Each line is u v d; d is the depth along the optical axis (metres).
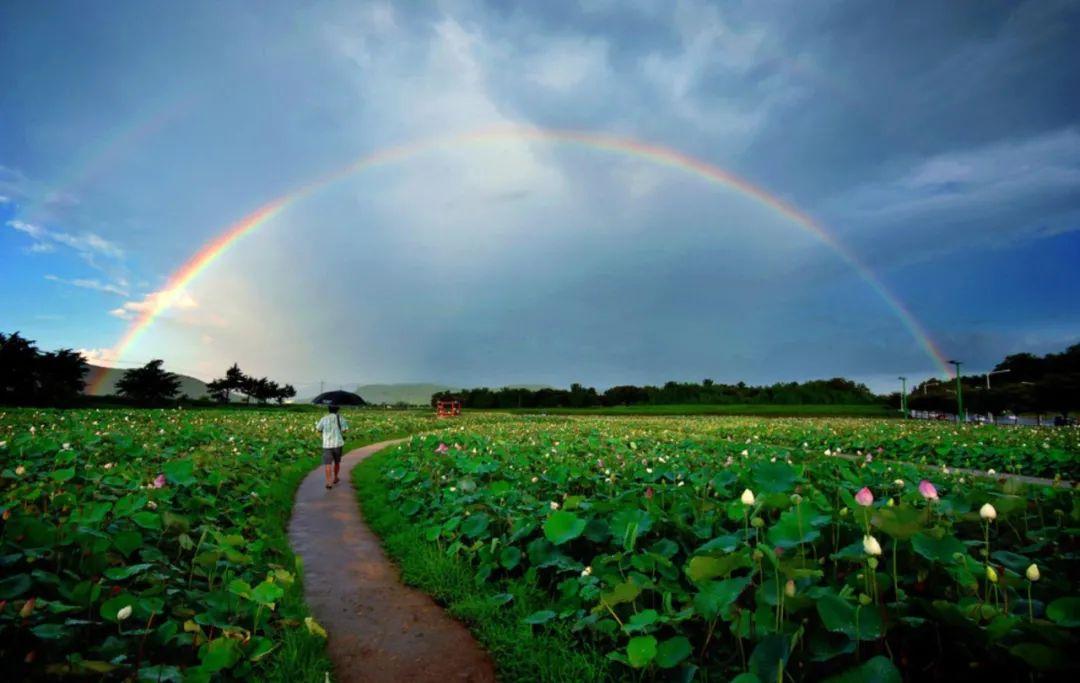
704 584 3.91
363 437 27.31
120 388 67.88
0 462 8.98
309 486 13.12
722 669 3.81
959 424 37.41
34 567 4.48
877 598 3.69
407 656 4.75
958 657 3.49
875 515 3.93
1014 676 3.21
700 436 23.36
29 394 50.00
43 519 5.44
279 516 9.44
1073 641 2.95
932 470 11.12
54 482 7.21
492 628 5.07
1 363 48.62
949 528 5.09
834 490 7.50
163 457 11.78
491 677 4.42
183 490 7.92
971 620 3.32
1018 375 94.69
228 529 7.22
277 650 4.47
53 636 3.47
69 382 58.69
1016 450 16.17
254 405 80.12
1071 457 14.24
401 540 7.98
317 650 4.63
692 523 6.06
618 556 4.86
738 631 3.73
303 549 7.94
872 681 2.80
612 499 6.80
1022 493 6.89
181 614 4.29
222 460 10.82
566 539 5.36
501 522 7.01
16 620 3.54
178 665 3.84
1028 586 3.65
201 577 5.42
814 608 3.53
